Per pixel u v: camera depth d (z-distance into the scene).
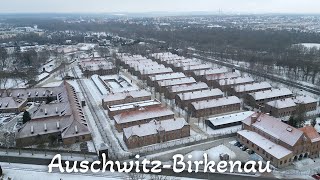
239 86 191.00
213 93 178.88
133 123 142.62
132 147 125.44
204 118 155.88
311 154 117.50
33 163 113.00
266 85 195.38
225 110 165.88
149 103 168.88
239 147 125.31
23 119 144.62
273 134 120.81
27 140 127.62
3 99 166.88
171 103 181.88
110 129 144.38
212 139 132.38
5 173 105.88
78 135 129.50
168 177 103.50
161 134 129.62
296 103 163.12
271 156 112.19
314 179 102.69
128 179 102.50
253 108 173.88
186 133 135.12
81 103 176.25
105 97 172.88
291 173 106.25
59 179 102.56
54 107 150.50
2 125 147.25
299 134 112.94
